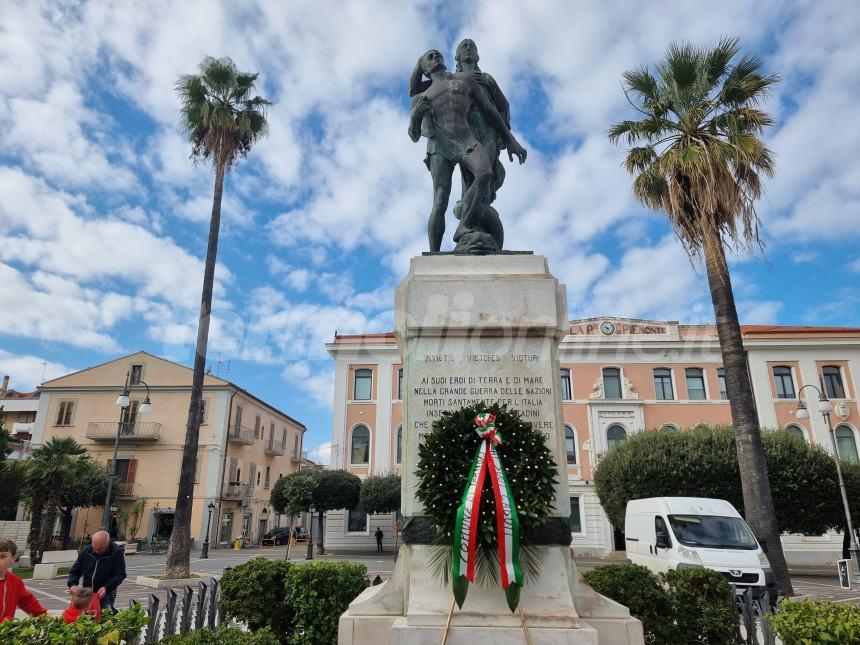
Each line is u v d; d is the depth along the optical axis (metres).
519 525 3.95
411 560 4.27
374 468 29.77
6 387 45.62
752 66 12.84
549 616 3.94
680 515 12.20
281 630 5.33
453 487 4.03
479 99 6.11
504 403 4.52
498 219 5.87
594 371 31.27
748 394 12.06
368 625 4.16
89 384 36.72
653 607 5.04
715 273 12.55
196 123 18.19
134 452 35.50
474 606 4.00
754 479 11.76
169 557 15.14
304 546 38.50
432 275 5.04
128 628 3.61
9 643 3.16
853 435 29.55
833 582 18.72
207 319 16.61
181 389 36.50
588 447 30.09
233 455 37.44
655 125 13.34
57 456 23.42
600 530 29.08
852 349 30.64
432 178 6.08
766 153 11.93
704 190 11.70
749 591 5.73
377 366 31.23
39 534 22.95
